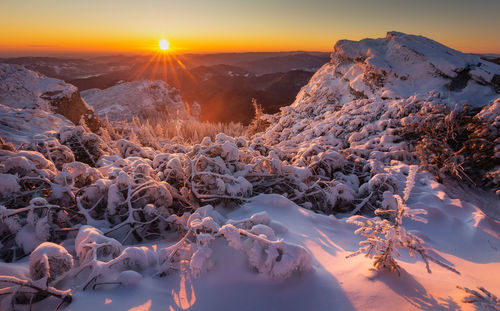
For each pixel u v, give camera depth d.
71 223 2.87
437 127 5.61
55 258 1.92
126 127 10.46
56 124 7.52
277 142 8.91
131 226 2.80
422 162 5.00
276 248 1.96
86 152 4.77
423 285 1.88
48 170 3.31
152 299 1.79
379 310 1.66
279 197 3.39
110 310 1.67
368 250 2.03
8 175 2.90
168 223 3.02
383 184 3.93
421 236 3.04
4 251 2.43
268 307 1.74
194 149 3.78
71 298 1.74
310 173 4.19
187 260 2.17
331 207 3.79
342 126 7.56
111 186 3.04
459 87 7.84
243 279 1.91
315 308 1.71
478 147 4.95
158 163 4.04
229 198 3.30
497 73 7.61
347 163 4.86
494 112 5.30
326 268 2.12
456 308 1.62
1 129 6.06
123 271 1.98
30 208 2.57
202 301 1.79
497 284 2.08
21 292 1.68
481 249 2.86
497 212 3.98
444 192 4.20
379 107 7.48
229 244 2.02
